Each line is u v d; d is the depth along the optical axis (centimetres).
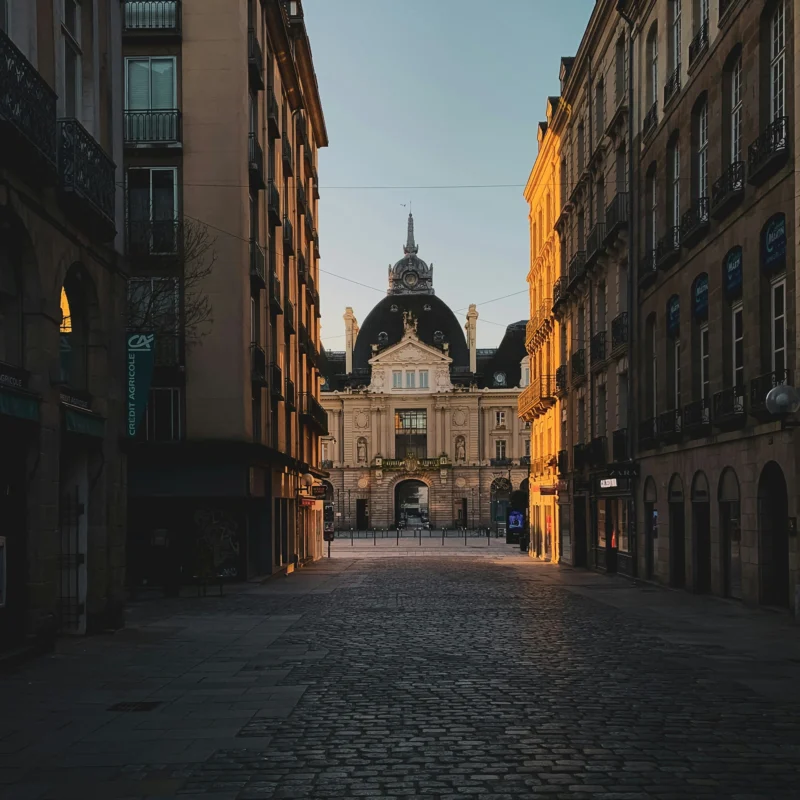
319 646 1451
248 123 3117
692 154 2444
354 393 10769
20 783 700
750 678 1123
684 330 2483
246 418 2986
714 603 2139
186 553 2969
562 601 2238
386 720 896
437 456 10656
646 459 2861
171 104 2998
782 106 1875
